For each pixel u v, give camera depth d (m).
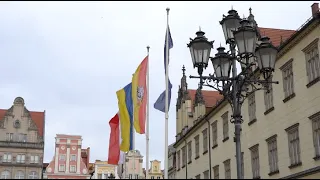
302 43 31.09
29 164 74.31
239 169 17.33
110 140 38.47
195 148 55.41
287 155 32.38
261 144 36.94
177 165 63.56
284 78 33.66
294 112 31.83
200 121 52.88
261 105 37.41
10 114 76.38
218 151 47.25
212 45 19.16
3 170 72.94
